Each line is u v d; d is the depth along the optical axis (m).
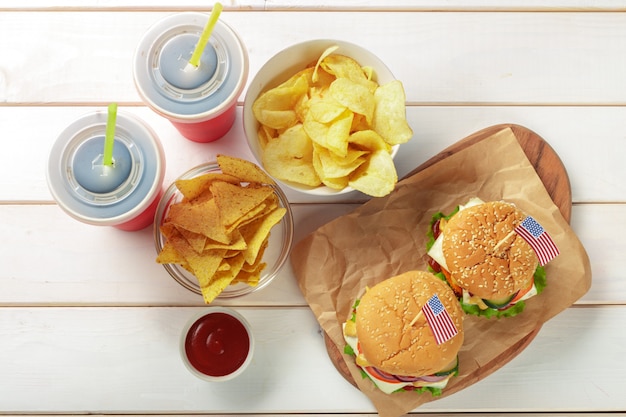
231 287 0.74
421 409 0.77
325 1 0.79
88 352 0.76
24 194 0.77
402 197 0.76
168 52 0.68
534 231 0.68
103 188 0.68
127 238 0.77
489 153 0.75
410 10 0.79
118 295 0.76
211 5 0.78
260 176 0.69
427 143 0.78
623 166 0.79
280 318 0.77
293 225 0.76
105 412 0.76
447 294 0.72
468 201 0.76
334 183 0.69
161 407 0.76
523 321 0.75
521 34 0.80
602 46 0.79
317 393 0.76
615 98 0.80
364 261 0.76
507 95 0.79
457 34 0.79
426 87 0.79
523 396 0.77
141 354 0.76
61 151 0.69
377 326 0.70
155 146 0.69
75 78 0.77
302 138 0.69
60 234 0.76
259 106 0.69
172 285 0.76
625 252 0.78
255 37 0.78
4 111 0.77
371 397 0.74
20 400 0.75
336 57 0.71
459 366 0.74
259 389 0.76
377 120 0.70
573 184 0.79
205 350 0.73
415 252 0.77
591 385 0.77
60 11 0.78
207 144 0.78
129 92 0.77
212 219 0.67
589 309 0.78
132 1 0.78
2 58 0.77
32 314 0.76
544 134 0.79
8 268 0.76
